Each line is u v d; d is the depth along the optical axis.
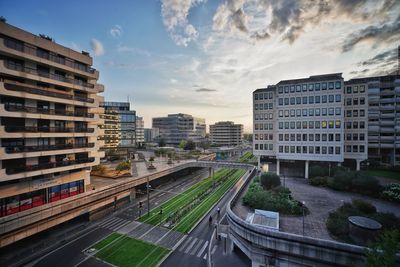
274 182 37.84
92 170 53.47
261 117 58.31
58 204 30.97
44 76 29.73
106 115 98.56
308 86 49.28
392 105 64.44
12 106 26.05
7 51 25.25
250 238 22.80
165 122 174.88
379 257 14.12
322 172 45.47
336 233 21.58
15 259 25.00
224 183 62.22
